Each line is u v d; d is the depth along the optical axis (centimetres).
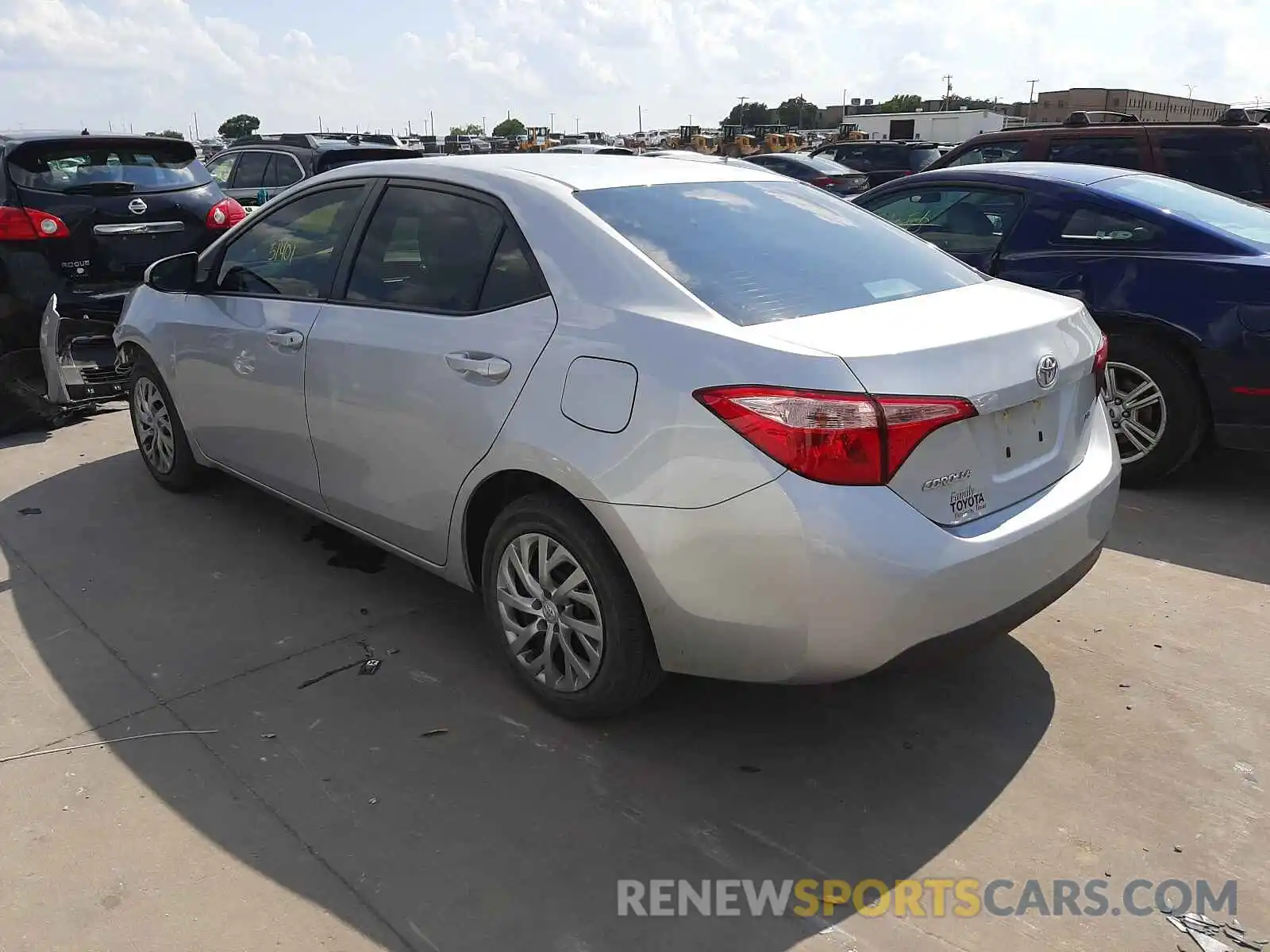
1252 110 852
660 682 303
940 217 599
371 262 363
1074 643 361
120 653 353
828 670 258
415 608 388
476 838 262
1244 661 348
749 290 287
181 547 442
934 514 257
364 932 231
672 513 261
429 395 323
